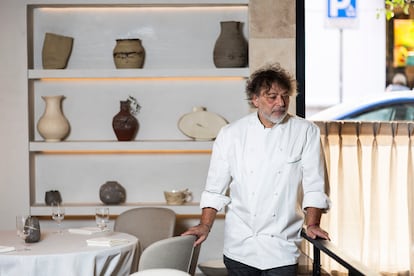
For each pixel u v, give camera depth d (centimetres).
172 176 595
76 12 591
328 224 582
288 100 346
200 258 590
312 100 580
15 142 573
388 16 579
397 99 579
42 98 586
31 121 586
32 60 589
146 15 591
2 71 571
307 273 561
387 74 580
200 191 595
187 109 593
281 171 354
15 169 573
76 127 595
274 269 353
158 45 591
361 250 582
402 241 582
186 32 590
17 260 392
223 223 588
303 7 575
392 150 580
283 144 355
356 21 579
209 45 590
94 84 593
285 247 354
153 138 593
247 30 587
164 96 593
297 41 575
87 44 591
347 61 579
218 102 592
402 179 581
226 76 569
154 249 389
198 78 591
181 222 590
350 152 580
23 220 422
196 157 594
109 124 595
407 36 578
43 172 595
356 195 581
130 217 514
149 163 595
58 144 571
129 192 595
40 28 593
